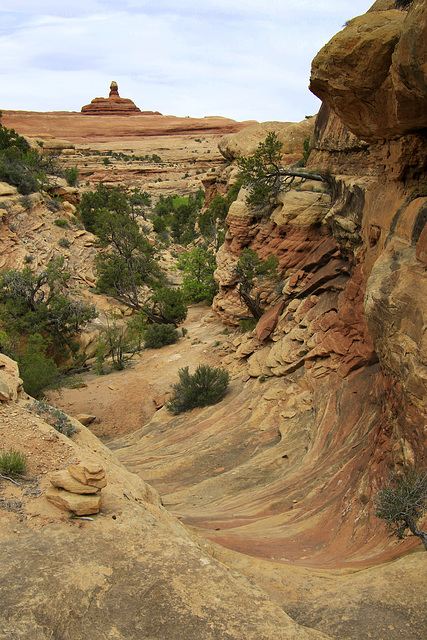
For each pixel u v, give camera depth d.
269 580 7.33
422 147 12.01
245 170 29.94
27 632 4.37
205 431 21.53
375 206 14.62
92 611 4.74
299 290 25.94
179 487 16.50
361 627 5.25
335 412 16.78
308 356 20.64
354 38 11.42
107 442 24.30
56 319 37.31
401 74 9.95
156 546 5.83
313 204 27.05
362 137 14.16
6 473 6.97
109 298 48.00
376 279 11.62
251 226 33.16
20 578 5.01
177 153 179.12
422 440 9.14
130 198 104.19
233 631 4.60
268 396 21.41
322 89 13.37
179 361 33.25
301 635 4.60
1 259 41.94
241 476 16.09
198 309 49.69
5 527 5.84
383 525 9.09
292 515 11.99
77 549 5.59
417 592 5.66
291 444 17.20
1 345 29.69
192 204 101.75
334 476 13.05
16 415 8.95
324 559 9.14
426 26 8.33
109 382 32.16
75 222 55.72
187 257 50.22
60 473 6.61
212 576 5.36
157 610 4.80
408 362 9.73
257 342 27.06
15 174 50.38
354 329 18.30
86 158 150.38
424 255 10.25
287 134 41.53
